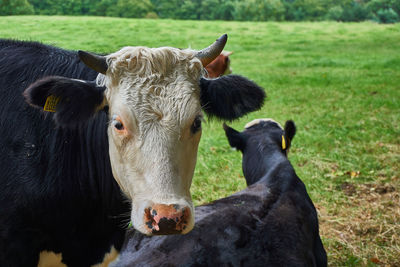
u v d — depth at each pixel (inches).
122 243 123.6
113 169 104.0
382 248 183.9
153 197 90.1
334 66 637.3
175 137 94.1
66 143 110.7
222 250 114.3
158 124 93.8
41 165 108.0
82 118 100.0
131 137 95.0
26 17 1004.6
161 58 98.3
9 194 106.1
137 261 112.6
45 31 828.0
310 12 2854.3
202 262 109.9
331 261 176.2
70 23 995.3
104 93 100.7
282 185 143.4
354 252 180.7
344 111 366.0
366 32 1143.0
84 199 113.9
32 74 112.5
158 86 96.3
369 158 265.9
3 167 106.4
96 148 113.5
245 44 943.0
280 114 362.9
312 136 303.7
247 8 2566.4
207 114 110.3
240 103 108.9
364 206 215.6
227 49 861.2
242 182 236.2
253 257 115.8
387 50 826.8
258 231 122.4
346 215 208.1
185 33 1056.8
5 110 108.4
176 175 92.9
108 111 103.0
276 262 117.1
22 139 107.4
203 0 2699.3
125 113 94.8
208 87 105.0
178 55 100.7
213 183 236.4
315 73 573.6
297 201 140.5
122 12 2206.0
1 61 112.8
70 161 111.4
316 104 394.9
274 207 132.7
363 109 370.6
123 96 96.0
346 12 2842.0
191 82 100.2
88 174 113.5
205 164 260.7
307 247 130.2
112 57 99.5
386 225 198.5
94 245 119.6
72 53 121.0
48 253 114.6
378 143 289.9
